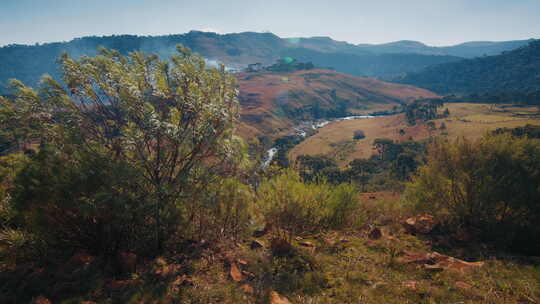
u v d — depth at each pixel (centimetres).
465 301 518
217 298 526
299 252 762
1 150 582
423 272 650
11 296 501
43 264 616
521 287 564
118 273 611
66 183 576
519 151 959
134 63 707
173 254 721
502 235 905
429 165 1151
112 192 599
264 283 584
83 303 487
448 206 1056
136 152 670
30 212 585
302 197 795
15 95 586
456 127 15012
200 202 719
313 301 524
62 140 606
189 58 747
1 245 614
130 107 634
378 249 821
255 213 852
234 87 780
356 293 552
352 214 1014
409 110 19788
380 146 13888
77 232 650
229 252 734
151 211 654
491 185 941
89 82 645
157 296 514
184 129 692
